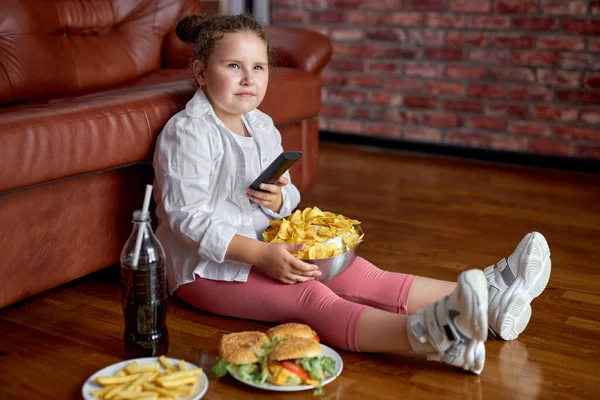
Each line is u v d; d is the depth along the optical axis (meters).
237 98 1.55
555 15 2.97
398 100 3.39
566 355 1.48
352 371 1.38
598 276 1.93
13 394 1.29
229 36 1.53
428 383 1.35
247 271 1.52
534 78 3.08
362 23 3.39
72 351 1.45
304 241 1.50
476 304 1.21
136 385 1.22
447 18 3.19
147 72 2.33
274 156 1.73
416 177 2.94
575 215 2.47
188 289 1.60
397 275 1.59
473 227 2.33
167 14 2.39
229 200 1.61
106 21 2.28
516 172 3.04
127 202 1.73
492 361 1.44
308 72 2.29
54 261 1.59
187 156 1.52
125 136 1.60
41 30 2.07
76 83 2.10
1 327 1.55
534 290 1.50
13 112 1.47
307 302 1.47
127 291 1.35
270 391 1.30
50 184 1.54
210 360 1.42
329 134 3.59
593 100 2.98
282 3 3.55
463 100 3.24
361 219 2.39
